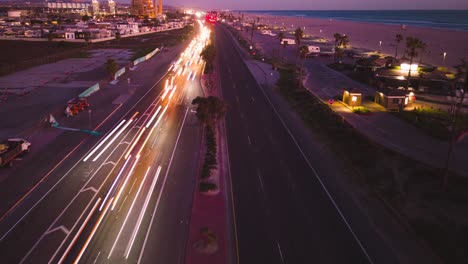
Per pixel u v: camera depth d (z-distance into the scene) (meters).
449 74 91.69
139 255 26.14
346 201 34.62
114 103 68.12
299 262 26.08
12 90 75.12
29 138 49.22
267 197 34.97
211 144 47.41
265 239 28.52
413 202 34.16
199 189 35.78
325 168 41.91
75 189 35.62
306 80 92.00
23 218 30.67
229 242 27.97
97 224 29.78
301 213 32.34
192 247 27.11
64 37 166.25
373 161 42.75
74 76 90.88
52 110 62.16
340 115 61.12
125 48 149.00
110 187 36.03
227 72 102.50
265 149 47.31
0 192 34.91
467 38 187.25
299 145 49.03
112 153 44.62
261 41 190.12
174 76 95.06
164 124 56.28
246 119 60.34
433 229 29.67
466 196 34.72
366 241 28.67
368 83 87.62
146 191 35.31
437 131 52.22
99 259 25.66
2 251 26.53
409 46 76.44
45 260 25.62
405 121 58.88
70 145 47.12
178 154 44.69
